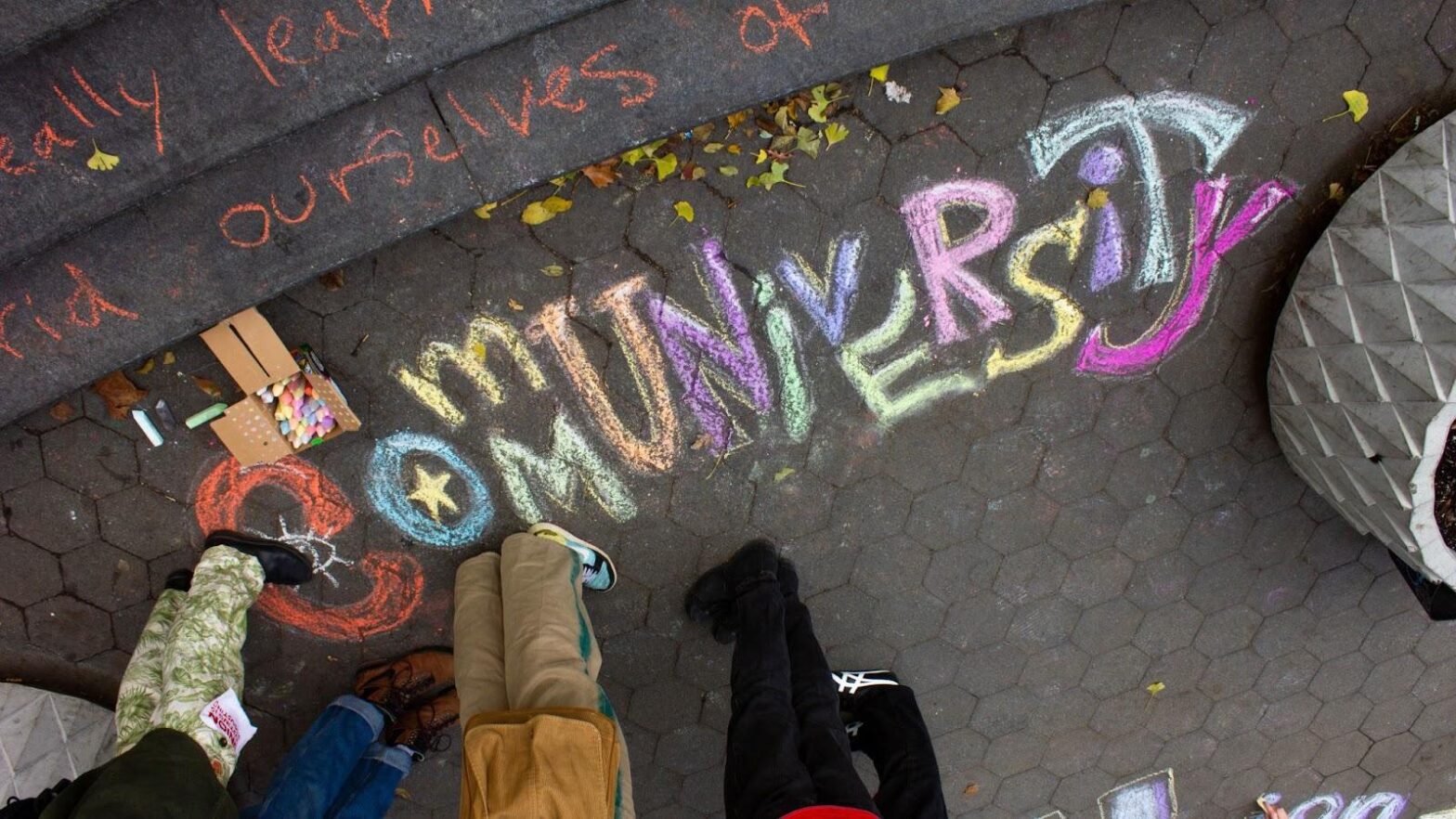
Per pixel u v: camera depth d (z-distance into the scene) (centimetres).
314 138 260
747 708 274
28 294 261
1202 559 355
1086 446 333
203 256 265
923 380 319
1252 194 307
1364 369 262
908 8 267
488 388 303
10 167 243
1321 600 367
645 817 372
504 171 271
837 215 297
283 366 275
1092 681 372
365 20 245
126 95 242
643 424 314
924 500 335
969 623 356
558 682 258
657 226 292
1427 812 417
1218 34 291
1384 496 272
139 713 276
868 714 328
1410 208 253
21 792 294
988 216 302
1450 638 378
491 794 222
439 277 290
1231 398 331
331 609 325
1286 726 391
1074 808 396
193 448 298
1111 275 312
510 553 300
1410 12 292
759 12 262
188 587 307
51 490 296
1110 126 296
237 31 242
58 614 312
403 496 313
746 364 310
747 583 316
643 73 265
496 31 252
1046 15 275
